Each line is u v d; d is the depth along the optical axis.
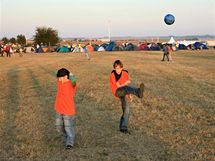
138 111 11.31
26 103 13.34
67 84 7.79
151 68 27.00
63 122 7.86
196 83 17.62
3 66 33.34
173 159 7.00
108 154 7.39
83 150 7.68
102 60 38.69
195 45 67.31
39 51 71.50
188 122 9.86
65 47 70.75
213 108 11.53
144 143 8.05
